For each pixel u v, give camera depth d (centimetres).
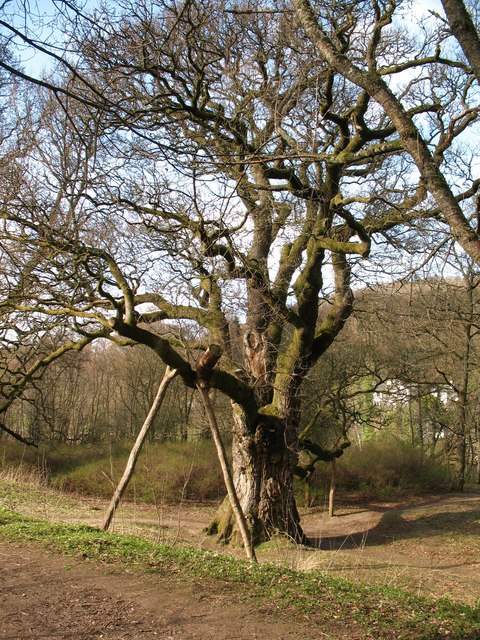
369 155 973
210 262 1146
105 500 2194
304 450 2009
